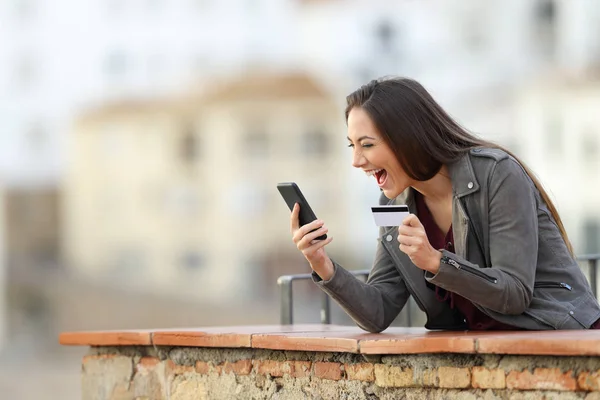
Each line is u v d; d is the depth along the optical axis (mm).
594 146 73562
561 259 5457
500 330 5488
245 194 85188
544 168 74188
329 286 5594
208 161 86375
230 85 86188
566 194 73375
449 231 5633
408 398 4953
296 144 84250
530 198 5355
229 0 90750
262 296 85812
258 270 86250
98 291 86750
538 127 74750
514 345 4414
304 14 85938
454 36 81188
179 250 87500
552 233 5492
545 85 74688
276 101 84188
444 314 5824
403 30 82000
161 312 85500
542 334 4648
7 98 93938
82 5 95562
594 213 72688
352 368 5191
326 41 85188
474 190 5375
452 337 4633
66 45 94625
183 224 87250
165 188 87438
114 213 89000
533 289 5383
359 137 5527
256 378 5699
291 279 7609
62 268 88750
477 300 5215
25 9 94562
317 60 85000
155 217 88062
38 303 87188
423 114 5461
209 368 5965
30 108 93625
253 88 85250
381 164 5543
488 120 77312
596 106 73562
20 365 69375
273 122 84500
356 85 83562
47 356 75875
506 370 4570
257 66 87688
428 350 4703
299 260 86000
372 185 82625
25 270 87250
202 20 92062
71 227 89688
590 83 73812
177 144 87438
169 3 91938
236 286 86125
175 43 91562
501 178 5344
